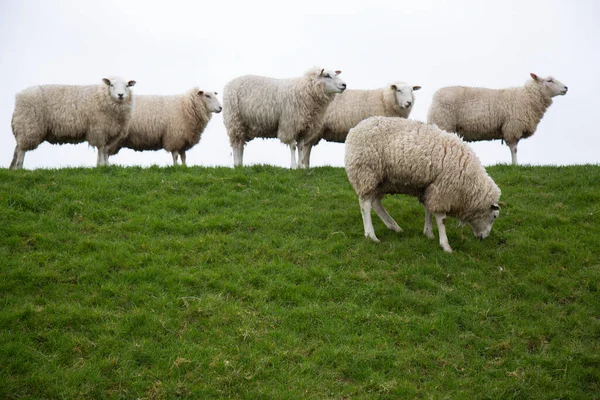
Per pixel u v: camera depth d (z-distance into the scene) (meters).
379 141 9.84
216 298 8.64
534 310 8.98
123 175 12.84
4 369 7.00
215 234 10.48
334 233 10.70
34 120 13.47
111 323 7.97
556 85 15.70
